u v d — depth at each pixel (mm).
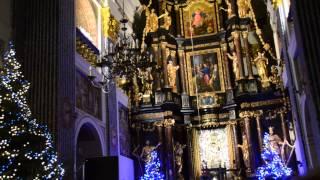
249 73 21891
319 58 9766
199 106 22875
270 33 23172
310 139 14742
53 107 11266
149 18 23609
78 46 15164
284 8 16984
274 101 21109
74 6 13617
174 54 23688
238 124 22141
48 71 11641
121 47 12953
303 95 14219
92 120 15516
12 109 8492
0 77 8844
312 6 10148
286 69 17453
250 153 20641
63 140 11320
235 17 22734
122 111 20375
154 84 22578
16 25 12062
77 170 14898
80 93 14531
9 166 8180
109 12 19141
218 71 23281
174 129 22172
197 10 24562
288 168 19188
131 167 15062
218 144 22188
